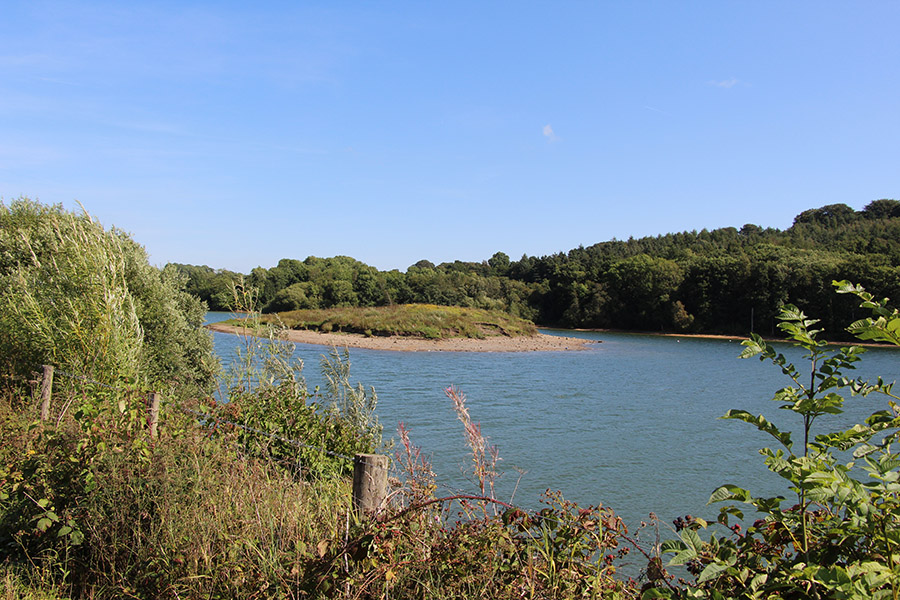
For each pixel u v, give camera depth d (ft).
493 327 190.39
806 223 431.43
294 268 301.02
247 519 13.30
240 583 11.59
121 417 17.40
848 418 61.41
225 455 17.44
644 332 264.11
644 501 36.01
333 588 10.63
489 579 10.80
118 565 13.65
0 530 15.44
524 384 88.63
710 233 453.17
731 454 47.47
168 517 13.76
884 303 8.29
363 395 25.99
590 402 72.74
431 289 286.66
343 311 192.44
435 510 13.43
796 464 7.74
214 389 38.37
